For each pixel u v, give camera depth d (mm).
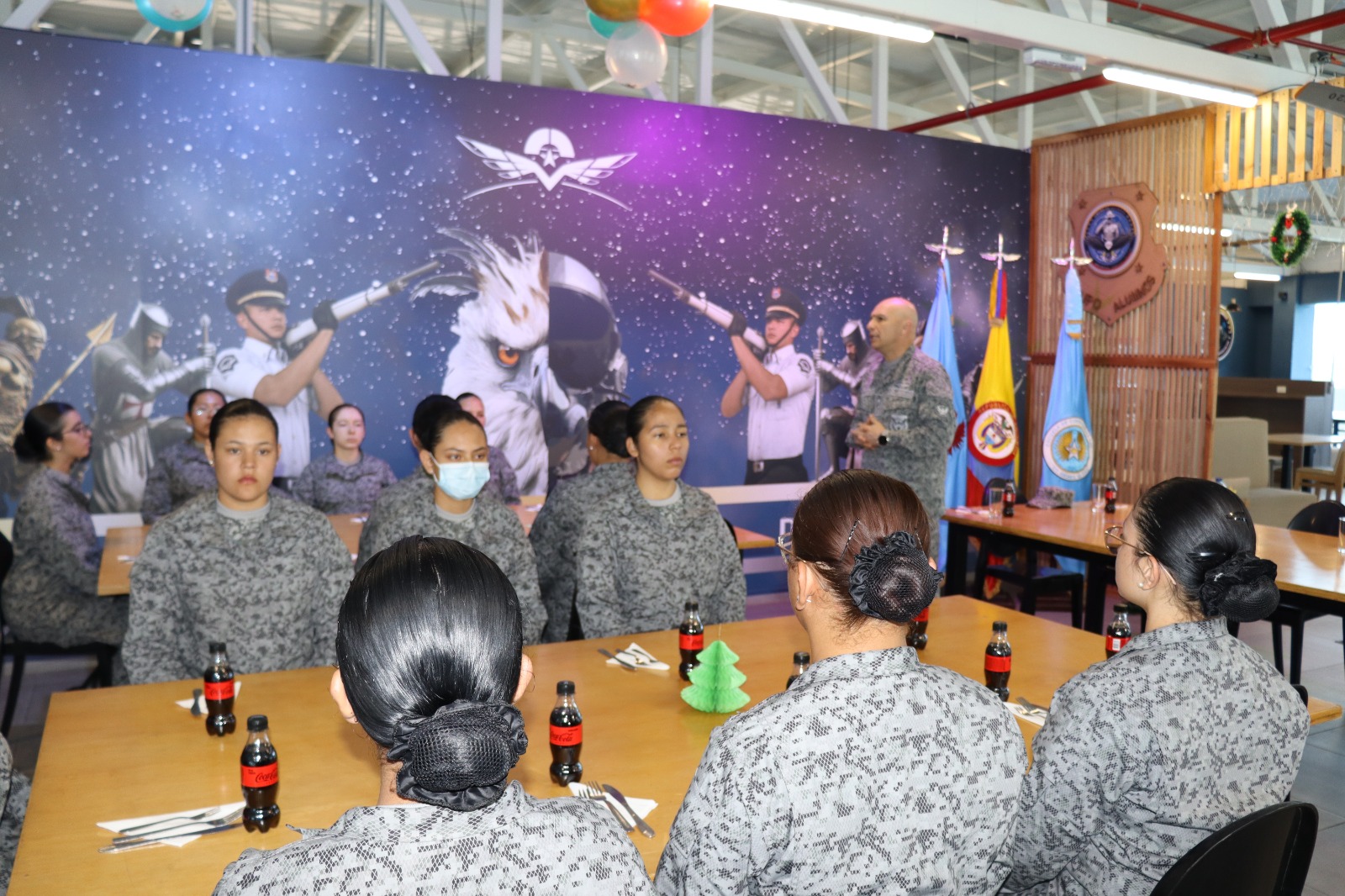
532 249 5629
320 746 2072
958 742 1158
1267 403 12547
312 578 2762
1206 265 6238
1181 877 1374
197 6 3922
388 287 5332
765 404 6281
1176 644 1599
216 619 2646
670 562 3062
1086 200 6832
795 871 1124
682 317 6016
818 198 6355
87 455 4820
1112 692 1542
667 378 6004
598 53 8234
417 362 5410
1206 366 6250
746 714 1202
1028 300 7180
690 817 1163
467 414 3004
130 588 2602
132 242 4859
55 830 1690
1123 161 6633
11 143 4637
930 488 6641
